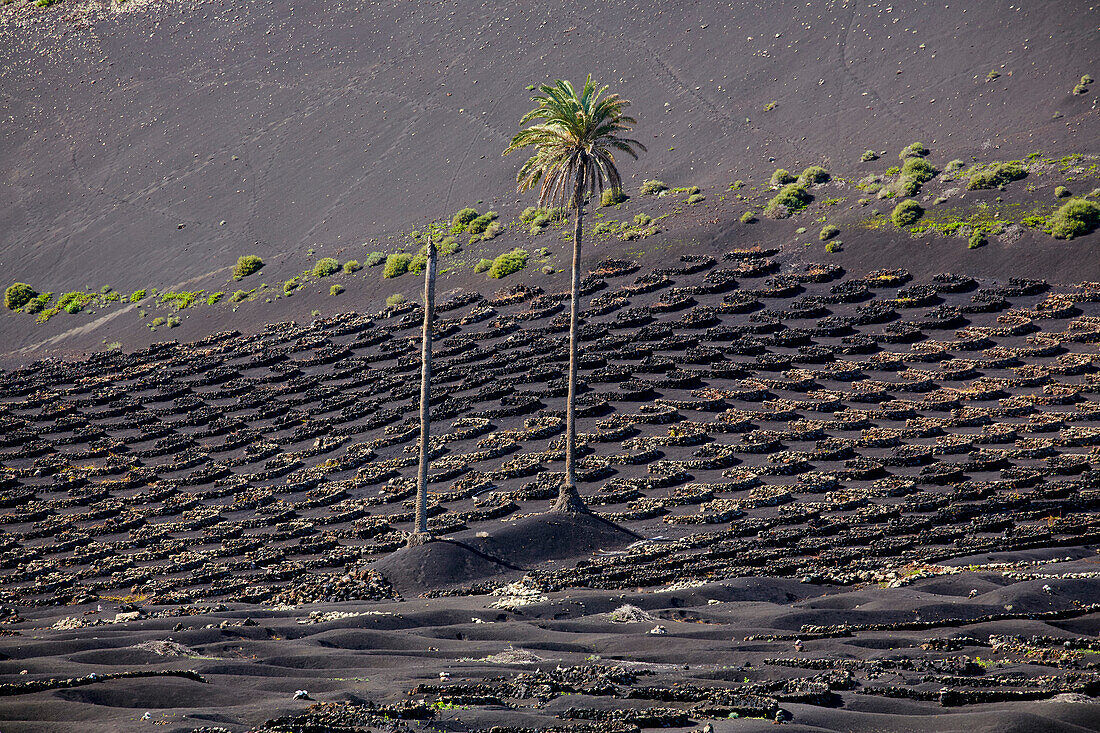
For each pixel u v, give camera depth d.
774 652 123.75
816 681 105.19
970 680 103.62
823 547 183.62
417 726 93.44
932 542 182.25
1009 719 89.88
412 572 187.12
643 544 195.38
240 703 108.81
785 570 172.12
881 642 125.19
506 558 192.88
